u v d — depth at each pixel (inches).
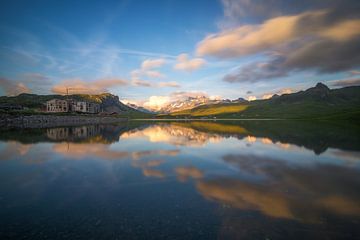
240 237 390.6
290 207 511.2
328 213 481.4
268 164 948.6
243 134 2395.4
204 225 429.1
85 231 404.8
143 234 395.5
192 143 1667.1
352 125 3671.3
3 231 405.1
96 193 597.6
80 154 1159.6
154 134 2444.6
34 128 2827.3
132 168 873.5
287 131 2682.1
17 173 790.5
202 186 657.6
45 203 530.0
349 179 727.1
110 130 2925.7
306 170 845.2
